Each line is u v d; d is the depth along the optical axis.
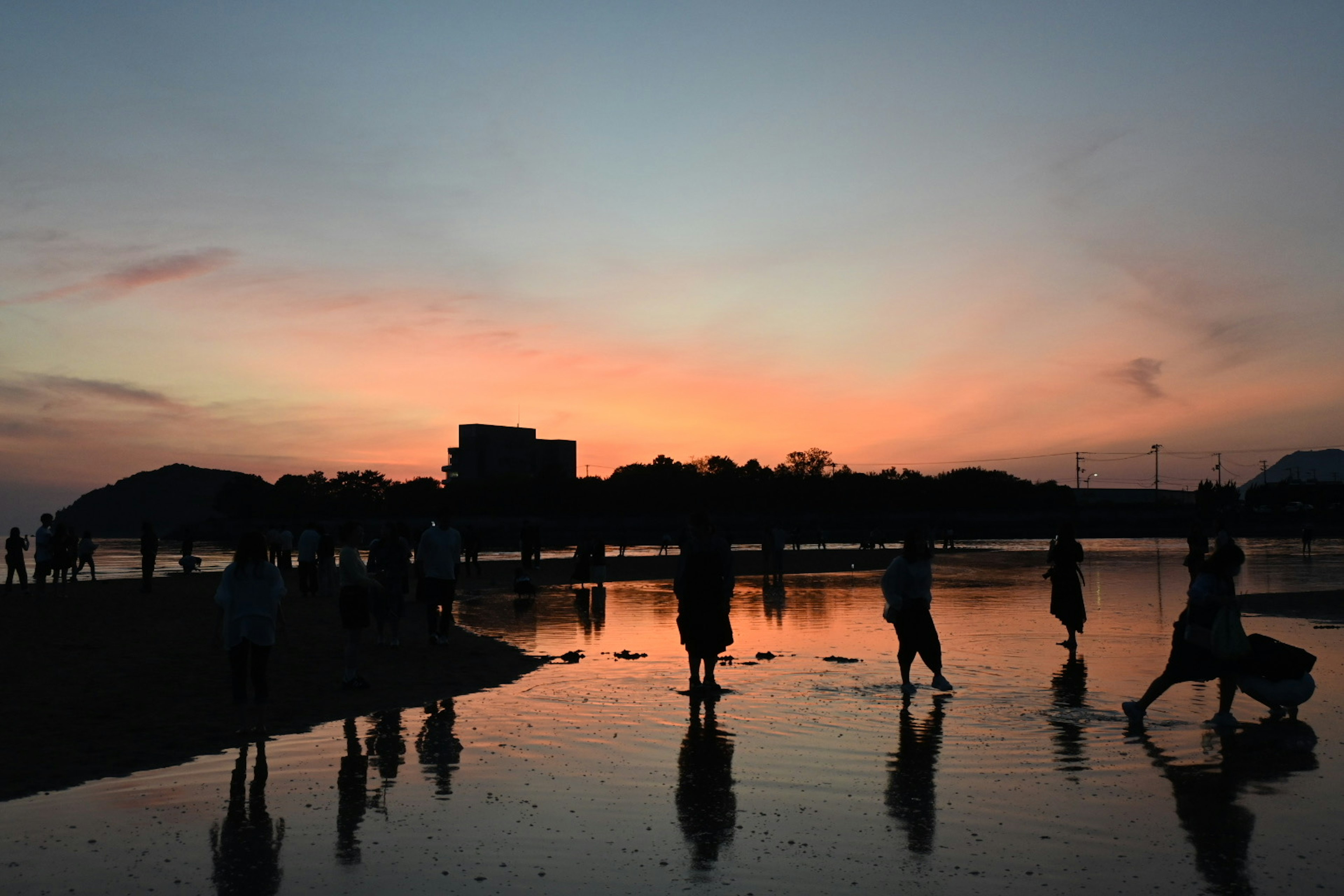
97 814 6.47
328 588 24.38
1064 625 14.89
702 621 10.91
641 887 5.10
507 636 16.52
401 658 13.78
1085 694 10.66
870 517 155.38
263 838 5.95
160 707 10.22
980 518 148.25
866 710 9.78
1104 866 5.35
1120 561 46.09
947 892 4.98
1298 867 5.31
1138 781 7.10
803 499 164.50
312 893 5.04
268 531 33.44
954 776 7.25
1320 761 7.66
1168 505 163.12
